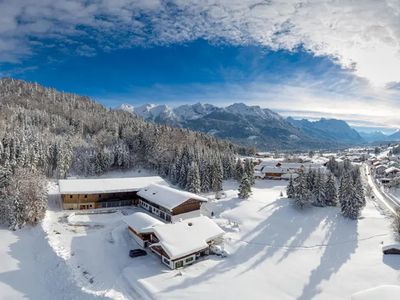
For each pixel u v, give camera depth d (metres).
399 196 96.06
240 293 37.44
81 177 97.81
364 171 145.75
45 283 38.91
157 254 46.75
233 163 108.88
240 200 74.06
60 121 147.50
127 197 70.56
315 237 56.34
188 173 82.69
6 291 36.44
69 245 47.72
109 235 52.41
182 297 35.56
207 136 161.62
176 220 59.44
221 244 51.34
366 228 60.59
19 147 82.44
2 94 196.50
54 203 67.56
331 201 72.75
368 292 29.48
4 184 60.00
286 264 46.38
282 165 128.62
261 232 57.16
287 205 70.94
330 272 44.03
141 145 117.62
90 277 39.56
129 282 38.66
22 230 52.41
